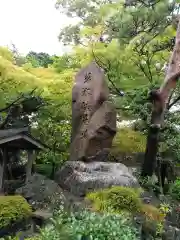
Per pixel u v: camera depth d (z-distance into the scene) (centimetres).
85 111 1222
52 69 1518
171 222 1027
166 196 1219
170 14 1309
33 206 983
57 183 1130
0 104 1422
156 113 1191
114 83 1477
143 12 1295
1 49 1330
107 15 1439
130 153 1484
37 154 1535
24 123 1495
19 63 1605
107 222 692
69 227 689
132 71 1462
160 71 1458
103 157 1187
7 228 871
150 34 1348
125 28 1332
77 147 1211
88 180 1055
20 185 1172
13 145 1138
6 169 1195
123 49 1376
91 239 649
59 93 1420
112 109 1200
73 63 1598
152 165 1281
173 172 1498
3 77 1242
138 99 1337
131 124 1534
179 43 1116
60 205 930
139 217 920
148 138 1259
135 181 1095
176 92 1488
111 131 1188
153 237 920
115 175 1078
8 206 897
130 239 689
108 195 952
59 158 1545
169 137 1358
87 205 938
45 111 1562
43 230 729
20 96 1427
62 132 1584
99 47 1436
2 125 1482
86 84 1255
